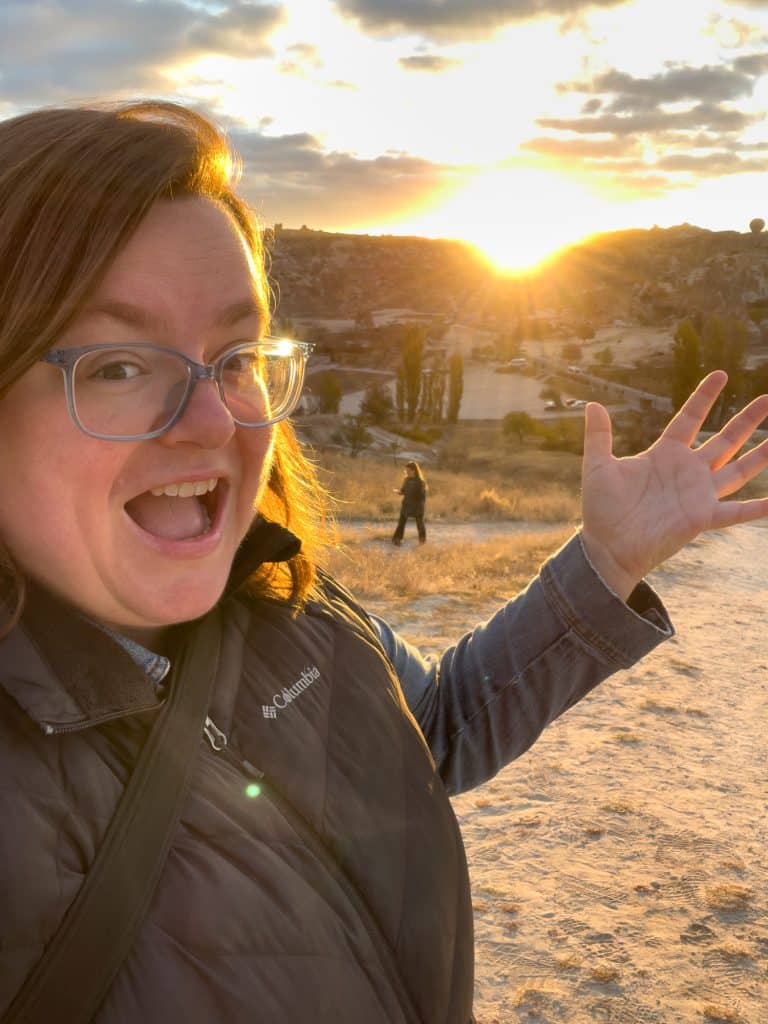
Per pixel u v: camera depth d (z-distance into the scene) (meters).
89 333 0.76
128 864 0.75
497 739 1.34
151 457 0.79
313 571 1.15
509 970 3.94
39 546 0.78
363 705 1.09
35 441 0.76
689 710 7.61
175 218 0.80
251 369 0.92
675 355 106.06
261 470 0.92
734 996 3.82
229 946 0.79
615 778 6.08
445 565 13.86
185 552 0.82
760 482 42.09
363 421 82.19
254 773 0.93
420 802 1.09
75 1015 0.70
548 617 1.33
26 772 0.73
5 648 0.76
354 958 0.90
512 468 64.88
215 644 0.95
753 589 15.10
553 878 4.73
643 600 1.40
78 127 0.77
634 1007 3.72
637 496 1.35
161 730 0.83
